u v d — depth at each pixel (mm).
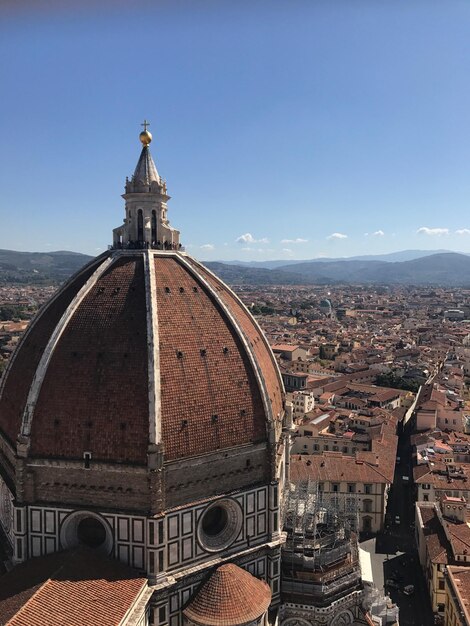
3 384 87062
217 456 76375
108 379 73562
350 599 87000
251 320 98562
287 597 84750
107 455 72062
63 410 73500
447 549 125438
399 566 141000
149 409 71000
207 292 85250
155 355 73125
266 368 90938
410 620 120562
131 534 72062
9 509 80562
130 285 81188
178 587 73500
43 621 60469
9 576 70062
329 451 189375
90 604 64562
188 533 74375
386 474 162125
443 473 166375
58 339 77062
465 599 102750
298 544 88000
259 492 81000
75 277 89875
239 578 75000
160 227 89562
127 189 88875
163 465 71250
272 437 80938
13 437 78938
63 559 70562
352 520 105125
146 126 90750
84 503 73375
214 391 77375
